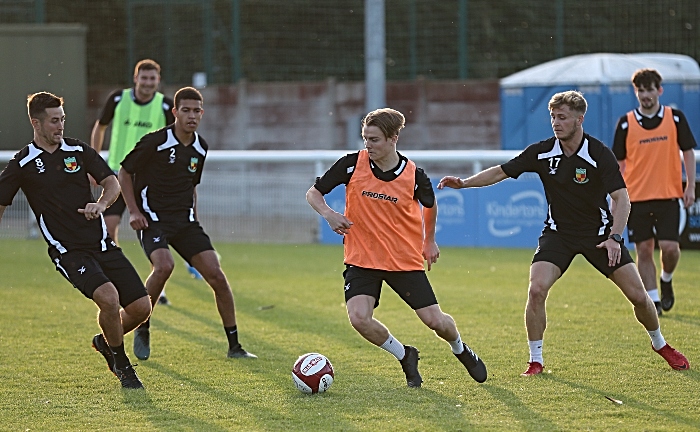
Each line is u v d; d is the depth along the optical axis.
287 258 42.06
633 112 27.11
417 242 17.92
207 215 50.09
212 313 28.22
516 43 67.44
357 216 17.86
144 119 29.75
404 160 17.84
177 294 32.06
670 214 26.81
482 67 67.81
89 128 67.69
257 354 22.14
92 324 26.36
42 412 16.97
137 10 69.56
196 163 22.20
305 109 66.06
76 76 61.28
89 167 18.89
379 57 48.81
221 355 22.08
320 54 69.94
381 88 48.97
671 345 22.47
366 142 17.31
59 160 18.48
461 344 18.31
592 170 18.88
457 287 32.75
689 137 26.80
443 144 64.81
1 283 34.62
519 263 39.25
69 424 16.14
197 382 19.23
